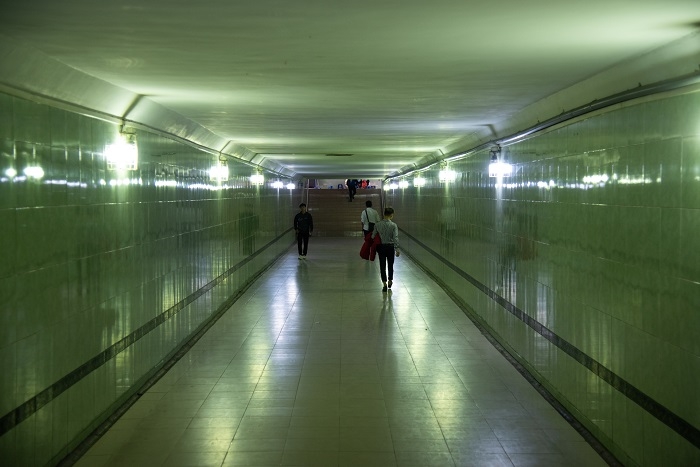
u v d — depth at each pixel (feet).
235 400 20.88
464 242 37.96
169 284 25.75
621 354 15.39
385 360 25.80
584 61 14.92
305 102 22.48
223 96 20.77
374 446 17.15
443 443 17.33
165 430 18.26
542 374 22.06
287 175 81.51
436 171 50.26
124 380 20.30
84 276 17.04
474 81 18.01
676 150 12.71
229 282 39.88
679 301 12.62
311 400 20.88
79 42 12.91
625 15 11.10
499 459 16.30
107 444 17.22
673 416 12.84
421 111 24.99
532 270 23.30
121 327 19.98
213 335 30.48
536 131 22.89
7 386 12.94
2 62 12.57
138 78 17.07
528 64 15.49
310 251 75.87
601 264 16.63
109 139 19.19
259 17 11.25
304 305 38.63
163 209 24.88
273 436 17.84
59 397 15.49
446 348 27.78
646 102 14.02
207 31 12.22
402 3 10.45
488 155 31.19
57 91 15.48
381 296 41.93
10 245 13.12
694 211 12.04
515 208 25.91
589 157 17.56
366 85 18.80
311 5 10.52
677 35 12.38
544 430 18.22
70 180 16.20
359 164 69.77
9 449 13.01
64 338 15.78
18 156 13.50
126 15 11.04
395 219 89.40
